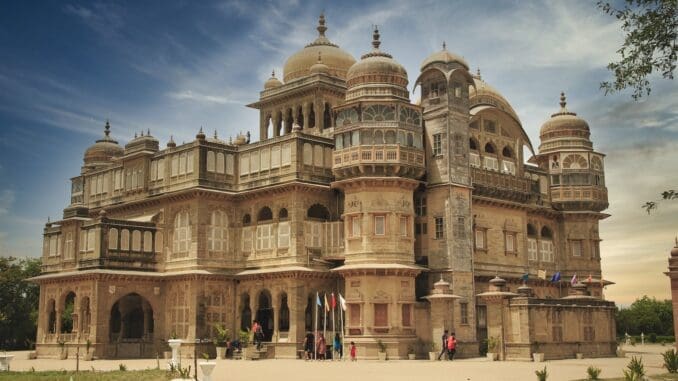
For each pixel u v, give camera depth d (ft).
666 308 336.70
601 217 224.74
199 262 179.32
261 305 190.49
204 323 177.78
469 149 185.47
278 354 171.73
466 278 177.58
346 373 120.67
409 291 169.37
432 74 185.06
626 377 99.35
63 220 208.44
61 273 194.80
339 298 168.66
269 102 223.51
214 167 186.50
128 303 201.98
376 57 179.63
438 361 155.84
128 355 181.16
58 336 190.60
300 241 174.29
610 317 179.11
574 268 221.25
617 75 89.92
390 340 164.04
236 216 188.14
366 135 171.94
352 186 172.14
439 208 178.70
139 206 199.11
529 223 214.28
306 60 220.23
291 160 177.47
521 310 155.02
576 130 225.97
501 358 156.87
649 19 88.07
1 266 254.27
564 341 163.53
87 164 231.91
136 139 206.39
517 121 209.77
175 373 112.98
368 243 168.35
